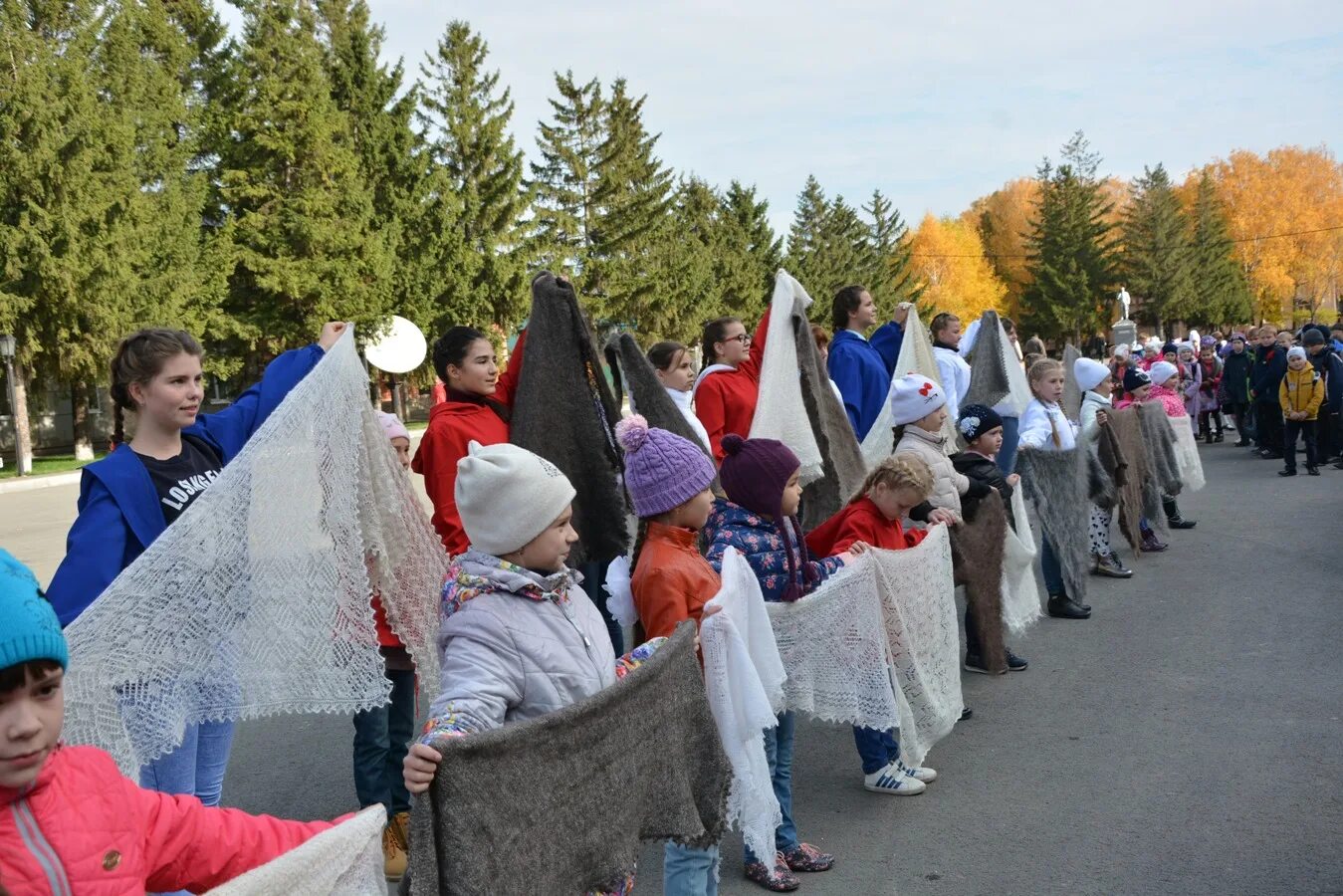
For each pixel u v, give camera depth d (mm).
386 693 3021
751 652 3543
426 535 3574
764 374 5648
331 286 36188
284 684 2895
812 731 5801
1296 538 10047
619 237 54062
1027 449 7613
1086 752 5074
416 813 2148
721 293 63094
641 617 3400
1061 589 7711
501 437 4543
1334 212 86812
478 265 43812
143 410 3242
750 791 3260
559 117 55125
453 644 2467
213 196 36781
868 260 81750
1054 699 5898
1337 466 15445
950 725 4828
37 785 1822
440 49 48219
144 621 2674
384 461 3463
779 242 69125
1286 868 3768
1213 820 4207
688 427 5383
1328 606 7406
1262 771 4668
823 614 4172
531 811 2318
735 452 4168
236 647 2840
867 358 7098
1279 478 14641
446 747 2160
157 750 2666
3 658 1682
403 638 3439
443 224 42438
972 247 91562
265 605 2900
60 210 27719
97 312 28344
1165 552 9898
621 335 5391
